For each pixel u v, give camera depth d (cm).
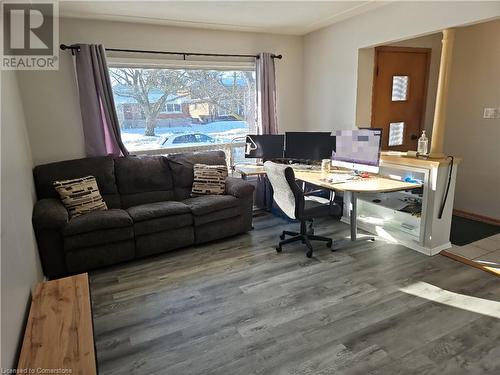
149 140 439
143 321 243
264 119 488
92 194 346
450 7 303
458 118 454
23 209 245
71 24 370
